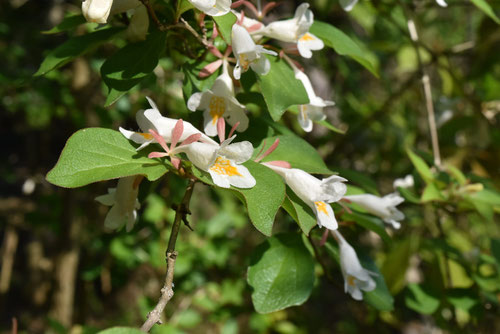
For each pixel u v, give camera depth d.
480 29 0.47
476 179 0.39
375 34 0.56
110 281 0.57
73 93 0.51
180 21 0.29
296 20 0.28
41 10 0.65
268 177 0.26
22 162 0.80
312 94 0.29
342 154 0.58
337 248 0.31
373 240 0.57
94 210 0.56
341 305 0.78
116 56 0.28
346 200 0.31
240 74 0.27
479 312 0.36
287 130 0.32
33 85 0.53
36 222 0.56
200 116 0.29
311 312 0.74
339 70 0.57
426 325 0.52
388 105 0.52
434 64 0.47
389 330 0.60
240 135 0.29
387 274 0.38
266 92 0.27
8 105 0.58
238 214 0.57
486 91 0.46
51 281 0.56
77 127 0.52
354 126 0.55
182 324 0.49
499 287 0.37
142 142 0.26
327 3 0.47
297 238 0.31
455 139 0.51
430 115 0.40
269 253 0.30
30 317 0.80
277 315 0.56
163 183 0.52
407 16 0.41
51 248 0.82
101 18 0.26
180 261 0.52
